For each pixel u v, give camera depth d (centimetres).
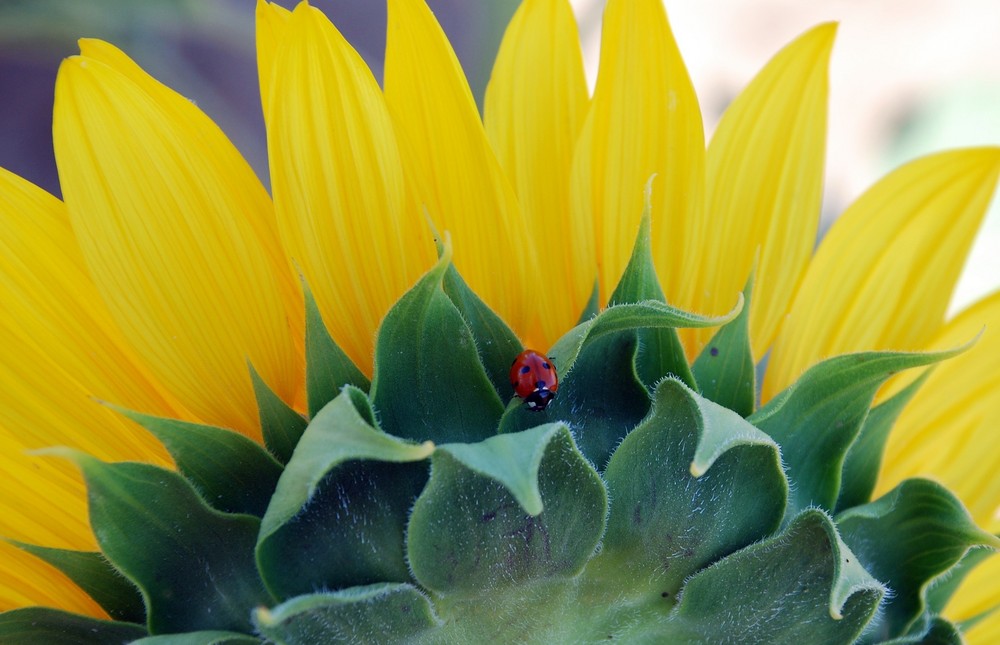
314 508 35
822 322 40
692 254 38
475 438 36
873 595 35
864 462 37
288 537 35
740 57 95
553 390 35
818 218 39
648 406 36
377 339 35
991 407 40
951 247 40
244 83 79
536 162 38
